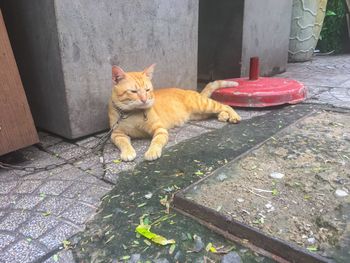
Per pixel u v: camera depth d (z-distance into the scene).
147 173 0.55
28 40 0.70
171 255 0.38
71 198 0.49
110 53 0.72
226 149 0.64
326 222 0.41
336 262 0.34
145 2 0.77
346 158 0.58
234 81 0.95
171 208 0.46
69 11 0.63
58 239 0.41
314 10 1.54
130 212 0.45
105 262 0.37
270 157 0.59
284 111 0.85
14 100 0.58
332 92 1.01
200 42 1.21
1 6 0.72
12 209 0.47
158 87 0.86
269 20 1.23
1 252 0.39
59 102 0.69
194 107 0.80
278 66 1.34
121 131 0.68
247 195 0.47
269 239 0.37
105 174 0.56
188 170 0.56
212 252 0.38
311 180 0.51
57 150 0.67
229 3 1.11
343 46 1.86
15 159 0.63
